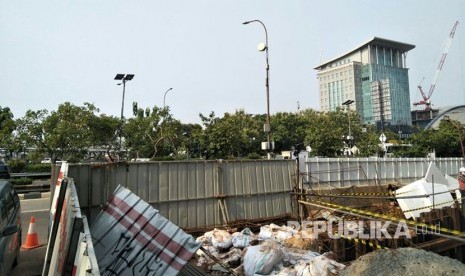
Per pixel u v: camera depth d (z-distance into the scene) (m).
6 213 5.81
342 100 113.88
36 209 13.28
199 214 10.66
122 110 28.27
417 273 4.78
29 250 7.88
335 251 9.25
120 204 4.82
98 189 9.23
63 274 3.06
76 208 3.66
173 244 4.37
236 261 7.18
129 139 29.14
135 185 9.77
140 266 4.25
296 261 6.87
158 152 29.47
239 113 47.47
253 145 41.19
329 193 13.85
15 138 22.70
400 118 111.56
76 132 22.94
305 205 12.16
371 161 17.23
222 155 31.92
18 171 26.44
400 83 115.38
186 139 32.97
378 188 15.91
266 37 19.00
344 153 40.47
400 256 5.19
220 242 8.03
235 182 11.44
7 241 5.51
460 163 22.30
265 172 12.13
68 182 5.90
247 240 8.12
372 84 108.94
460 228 12.59
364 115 109.62
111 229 4.60
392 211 12.22
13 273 6.36
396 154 39.47
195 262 7.02
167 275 4.18
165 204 10.18
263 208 11.84
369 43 124.88
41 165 28.52
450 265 4.91
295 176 12.77
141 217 4.62
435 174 15.48
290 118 49.47
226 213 10.99
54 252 4.16
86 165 9.17
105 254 4.39
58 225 5.10
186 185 10.57
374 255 5.43
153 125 29.84
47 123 22.64
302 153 15.38
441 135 38.38
